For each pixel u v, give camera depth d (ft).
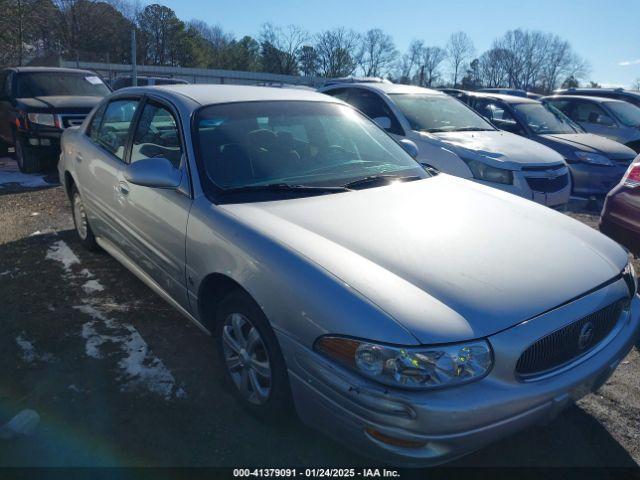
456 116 23.86
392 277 7.38
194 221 9.50
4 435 8.41
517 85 238.89
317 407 7.30
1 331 11.65
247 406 8.99
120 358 10.73
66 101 28.94
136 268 12.48
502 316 7.00
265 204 9.45
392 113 22.62
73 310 12.67
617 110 34.65
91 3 176.45
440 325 6.68
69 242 17.40
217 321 9.40
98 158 13.56
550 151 21.83
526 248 8.57
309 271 7.50
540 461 8.38
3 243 17.22
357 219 9.02
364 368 6.64
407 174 11.73
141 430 8.75
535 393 6.93
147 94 12.57
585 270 8.31
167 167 9.97
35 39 98.53
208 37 254.27
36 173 28.48
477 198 10.75
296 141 11.42
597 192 25.77
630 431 9.09
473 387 6.66
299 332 7.36
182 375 10.23
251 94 12.25
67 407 9.23
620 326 8.61
